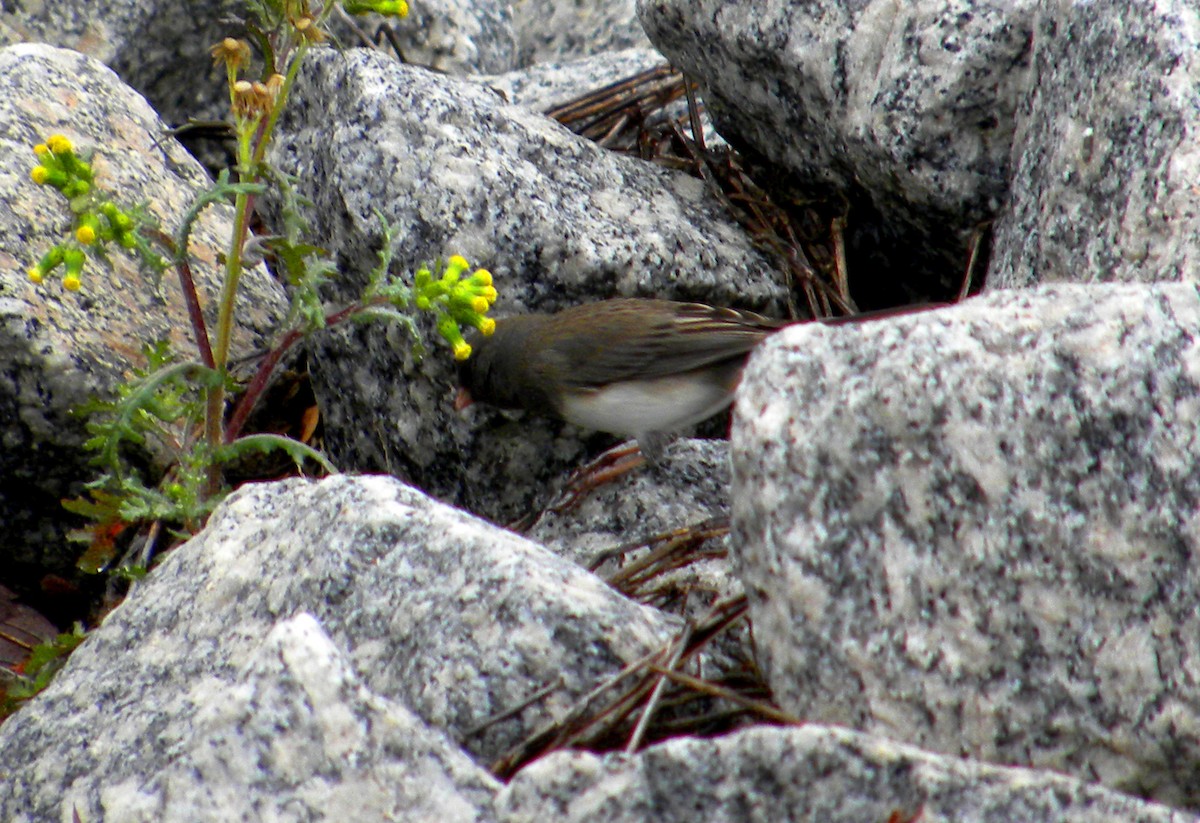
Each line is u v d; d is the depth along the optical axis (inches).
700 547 315.0
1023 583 210.5
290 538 283.0
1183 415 218.1
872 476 214.1
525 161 402.9
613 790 200.1
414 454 404.2
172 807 211.2
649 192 422.6
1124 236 300.8
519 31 626.2
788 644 215.9
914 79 361.7
